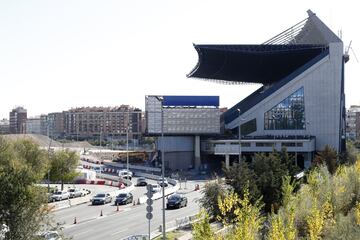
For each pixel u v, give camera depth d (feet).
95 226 127.13
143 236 94.22
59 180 224.74
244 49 352.90
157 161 382.42
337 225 72.69
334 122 354.33
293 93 365.20
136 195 207.31
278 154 127.03
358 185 100.63
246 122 380.17
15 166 62.13
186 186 238.89
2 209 58.08
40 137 482.69
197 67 402.52
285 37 405.39
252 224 55.88
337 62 354.54
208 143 365.40
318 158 197.57
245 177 102.89
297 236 70.59
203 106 374.02
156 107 371.35
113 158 442.91
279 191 103.96
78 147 564.30
